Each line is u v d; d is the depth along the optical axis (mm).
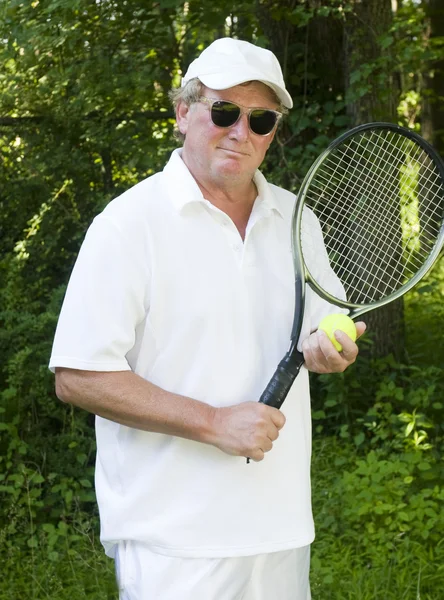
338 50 6605
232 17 6465
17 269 5793
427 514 4520
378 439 5770
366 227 5441
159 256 2355
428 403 5664
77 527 4805
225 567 2371
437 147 8422
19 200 6551
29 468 5246
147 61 6645
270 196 2527
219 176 2414
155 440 2398
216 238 2410
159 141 6598
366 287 5477
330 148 2611
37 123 6668
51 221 6359
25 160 6582
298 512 2449
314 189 5988
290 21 6055
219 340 2375
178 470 2363
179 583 2355
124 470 2422
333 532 4660
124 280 2326
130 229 2348
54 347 2355
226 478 2359
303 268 2502
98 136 6496
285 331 2498
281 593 2502
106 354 2311
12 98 6562
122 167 6676
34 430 5359
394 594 4094
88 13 6270
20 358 5180
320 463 5465
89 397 2336
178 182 2410
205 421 2293
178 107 2562
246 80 2340
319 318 2678
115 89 6496
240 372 2396
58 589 4234
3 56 6336
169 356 2375
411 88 8758
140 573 2396
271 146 6609
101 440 2492
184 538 2342
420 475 4992
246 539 2363
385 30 6215
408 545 4422
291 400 2512
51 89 6527
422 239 3961
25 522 4727
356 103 6266
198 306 2361
